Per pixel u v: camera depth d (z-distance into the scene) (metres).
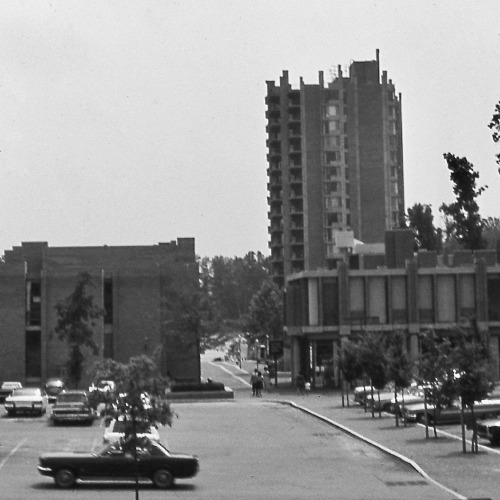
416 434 68.00
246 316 187.75
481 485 46.59
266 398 110.62
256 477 50.81
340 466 54.72
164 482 47.22
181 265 141.38
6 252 143.25
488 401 71.44
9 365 135.62
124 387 43.00
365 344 84.69
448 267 127.00
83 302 111.44
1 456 58.72
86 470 47.06
